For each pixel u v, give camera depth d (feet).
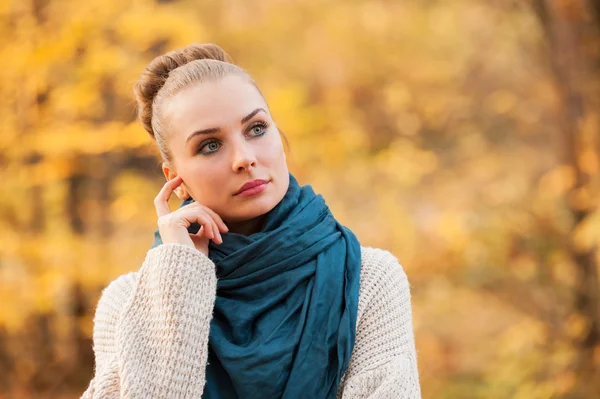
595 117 19.97
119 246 20.22
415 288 24.21
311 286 5.54
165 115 5.75
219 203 5.66
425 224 25.75
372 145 28.04
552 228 21.76
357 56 28.55
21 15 17.87
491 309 24.43
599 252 18.90
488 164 26.43
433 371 22.22
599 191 19.63
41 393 19.16
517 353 20.10
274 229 5.73
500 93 25.73
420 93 27.71
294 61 28.27
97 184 19.99
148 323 5.49
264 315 5.55
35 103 17.98
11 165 18.35
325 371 5.36
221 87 5.61
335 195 26.37
